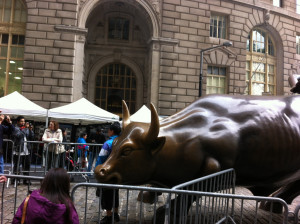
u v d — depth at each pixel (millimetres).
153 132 3785
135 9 19125
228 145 3996
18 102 11125
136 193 7270
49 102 16078
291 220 4922
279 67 21391
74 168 8477
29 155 8203
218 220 3754
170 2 18109
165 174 4039
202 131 4086
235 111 4297
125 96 19875
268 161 4227
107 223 4594
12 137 8297
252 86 20828
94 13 19375
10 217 4797
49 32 16453
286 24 21359
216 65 19078
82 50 16719
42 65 16234
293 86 5641
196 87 18016
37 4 16531
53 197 2246
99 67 19625
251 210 5652
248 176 4340
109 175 3744
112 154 3914
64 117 11406
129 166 3842
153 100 17438
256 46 21250
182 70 17891
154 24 17844
